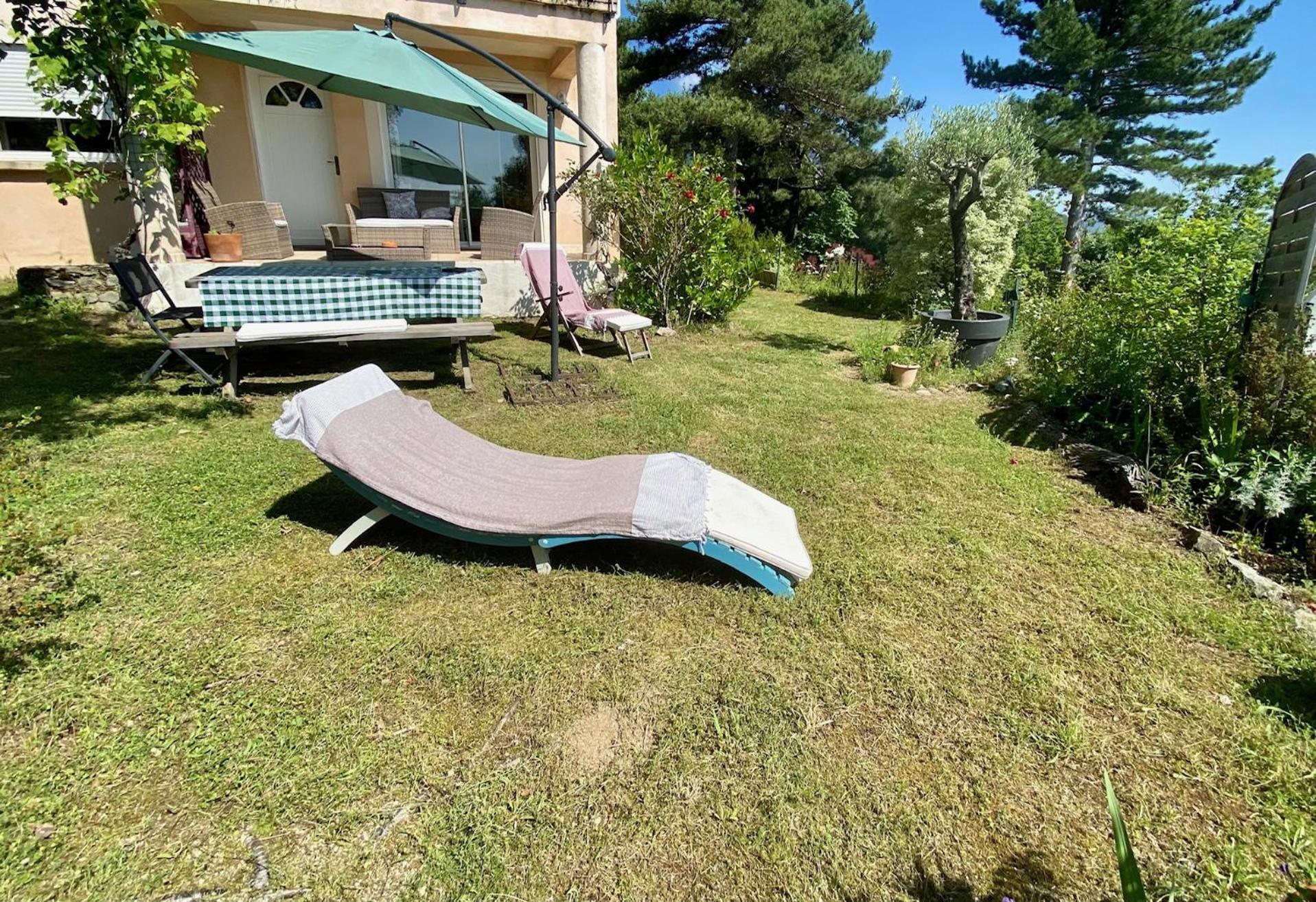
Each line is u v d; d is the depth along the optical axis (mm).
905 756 2066
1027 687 2367
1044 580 3061
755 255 9328
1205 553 3332
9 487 2389
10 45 7293
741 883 1679
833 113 22328
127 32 4688
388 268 6156
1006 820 1870
